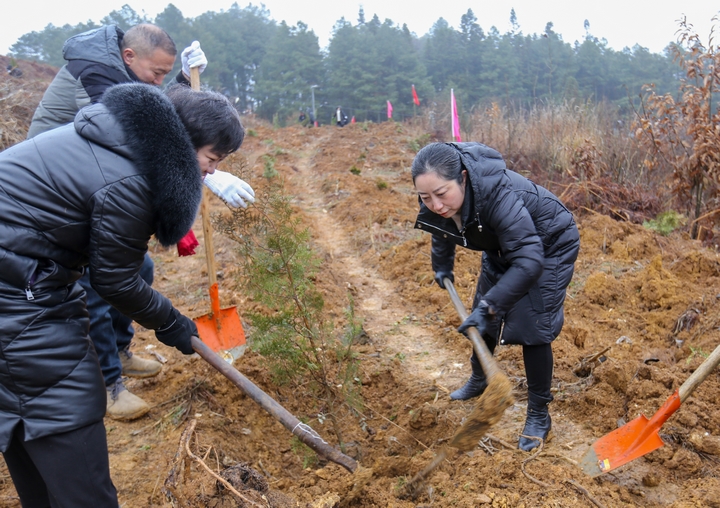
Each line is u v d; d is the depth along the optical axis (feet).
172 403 12.73
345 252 25.46
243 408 12.80
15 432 7.28
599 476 9.94
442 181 9.02
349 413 13.26
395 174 40.98
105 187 7.00
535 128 36.40
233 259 22.81
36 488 8.21
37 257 7.06
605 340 15.58
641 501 9.53
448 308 18.11
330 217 31.24
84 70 10.80
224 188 11.46
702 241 24.23
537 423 11.11
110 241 7.17
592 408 12.05
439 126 62.28
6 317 6.87
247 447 11.81
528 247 9.18
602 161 29.86
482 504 9.25
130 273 7.61
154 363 13.52
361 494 10.13
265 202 11.96
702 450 10.41
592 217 24.08
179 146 7.22
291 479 10.93
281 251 11.46
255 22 269.64
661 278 18.47
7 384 6.98
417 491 9.86
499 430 11.80
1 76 48.34
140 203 7.20
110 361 11.86
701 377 9.22
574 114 35.55
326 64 225.35
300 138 62.95
